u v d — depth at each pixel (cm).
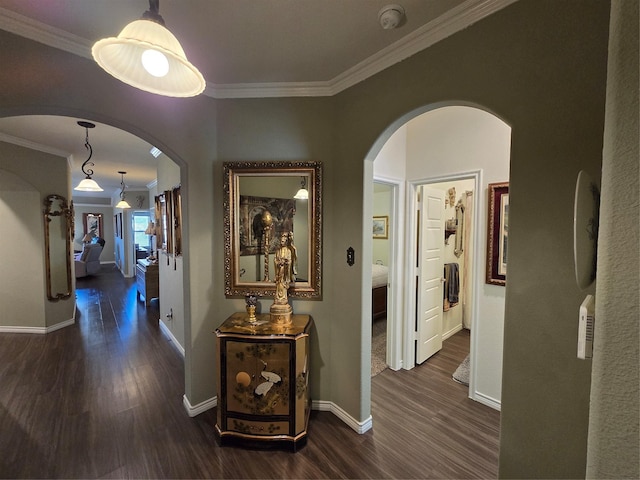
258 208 226
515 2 128
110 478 171
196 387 227
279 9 143
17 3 138
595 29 107
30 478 170
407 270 306
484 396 248
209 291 227
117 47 101
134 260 848
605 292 45
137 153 416
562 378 117
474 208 251
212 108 222
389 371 307
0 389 262
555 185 117
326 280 228
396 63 176
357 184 204
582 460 113
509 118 130
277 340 192
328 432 211
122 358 325
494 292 241
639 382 41
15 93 153
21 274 399
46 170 403
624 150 43
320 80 212
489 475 177
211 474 175
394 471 179
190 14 146
